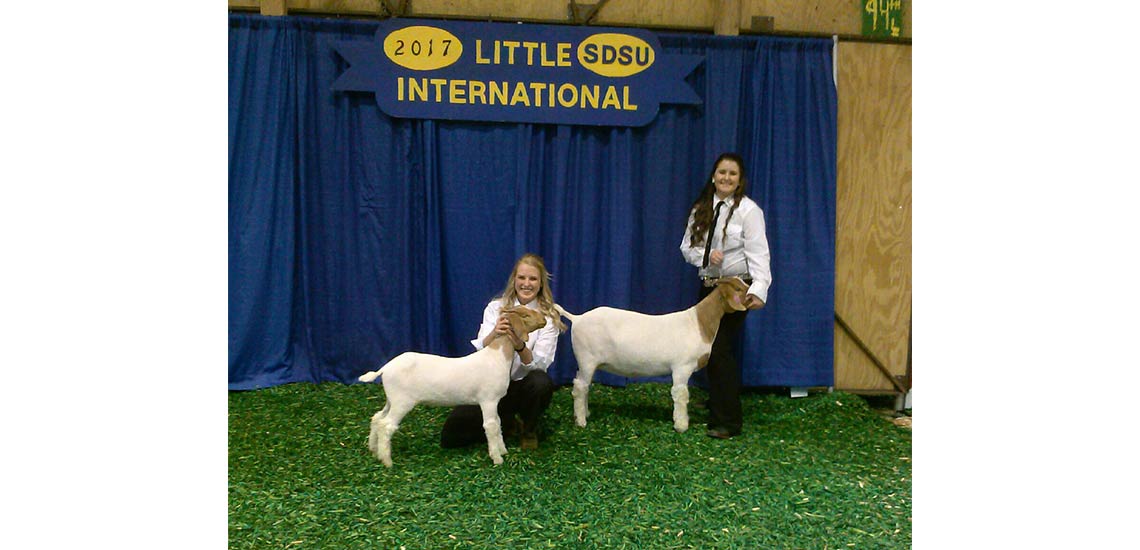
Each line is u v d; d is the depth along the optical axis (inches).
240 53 148.4
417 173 155.4
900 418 157.9
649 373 132.6
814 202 157.8
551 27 151.3
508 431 127.0
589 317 132.6
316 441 124.7
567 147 155.7
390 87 150.0
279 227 154.2
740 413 133.2
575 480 109.2
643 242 160.9
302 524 93.8
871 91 158.2
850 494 106.8
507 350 113.0
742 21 156.6
